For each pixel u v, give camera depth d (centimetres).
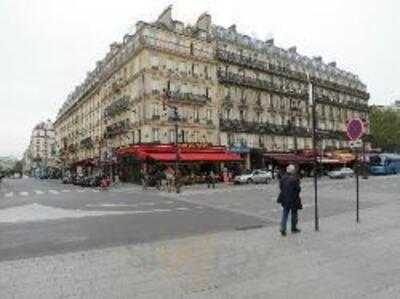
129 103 5191
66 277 757
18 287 701
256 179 4588
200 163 4969
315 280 695
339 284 670
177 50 5012
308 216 1631
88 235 1271
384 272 735
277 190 3247
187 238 1155
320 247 963
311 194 2756
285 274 736
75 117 8562
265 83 5991
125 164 5306
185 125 4975
